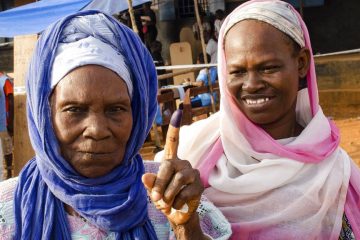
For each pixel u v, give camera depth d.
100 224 1.65
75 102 1.60
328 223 2.26
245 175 2.19
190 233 1.63
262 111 2.16
